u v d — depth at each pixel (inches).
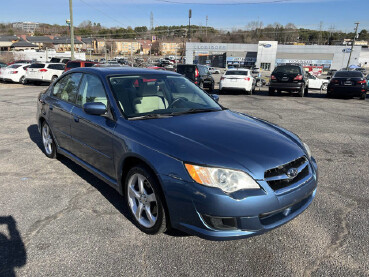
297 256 102.9
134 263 97.7
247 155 100.2
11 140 235.0
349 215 130.3
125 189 121.7
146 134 111.6
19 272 92.7
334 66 2859.3
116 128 121.6
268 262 99.7
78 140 149.9
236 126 123.6
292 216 104.0
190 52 3112.7
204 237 94.9
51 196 142.1
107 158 128.2
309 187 107.9
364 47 4168.3
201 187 93.0
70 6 994.1
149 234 112.4
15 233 112.2
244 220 93.1
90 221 121.3
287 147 110.3
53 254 101.2
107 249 104.3
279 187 99.7
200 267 96.5
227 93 689.0
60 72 799.7
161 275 92.7
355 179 170.6
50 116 176.2
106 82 138.9
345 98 598.9
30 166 179.6
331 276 93.7
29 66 796.6
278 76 597.9
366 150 227.9
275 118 350.6
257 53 2906.0
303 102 514.0
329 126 311.6
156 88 148.0
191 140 106.0
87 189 150.3
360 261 100.7
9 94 556.7
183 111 138.5
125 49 5167.3
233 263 98.7
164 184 99.5
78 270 94.0
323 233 116.5
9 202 135.4
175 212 99.2
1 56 1915.6
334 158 207.3
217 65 3198.8
